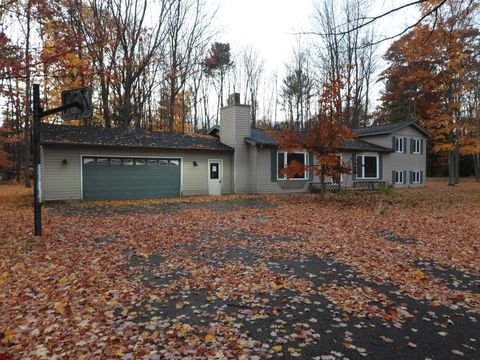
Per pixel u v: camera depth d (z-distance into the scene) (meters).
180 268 6.15
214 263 6.43
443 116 26.52
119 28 21.11
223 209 14.16
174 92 28.00
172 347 3.49
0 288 5.21
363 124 39.81
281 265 6.32
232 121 21.77
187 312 4.33
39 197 8.45
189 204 16.19
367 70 30.91
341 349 3.45
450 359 3.26
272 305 4.53
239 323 4.02
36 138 8.30
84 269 6.05
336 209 14.05
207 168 21.20
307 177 23.38
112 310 4.40
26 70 10.37
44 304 4.59
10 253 7.07
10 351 3.44
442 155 41.59
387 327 3.91
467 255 6.87
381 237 8.57
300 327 3.91
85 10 19.34
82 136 18.09
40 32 11.66
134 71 23.33
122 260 6.61
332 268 6.13
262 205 15.64
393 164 27.81
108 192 18.16
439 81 23.36
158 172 19.56
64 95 8.63
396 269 6.03
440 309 4.39
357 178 25.66
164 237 8.59
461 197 18.77
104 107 23.62
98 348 3.47
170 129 29.25
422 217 11.73
